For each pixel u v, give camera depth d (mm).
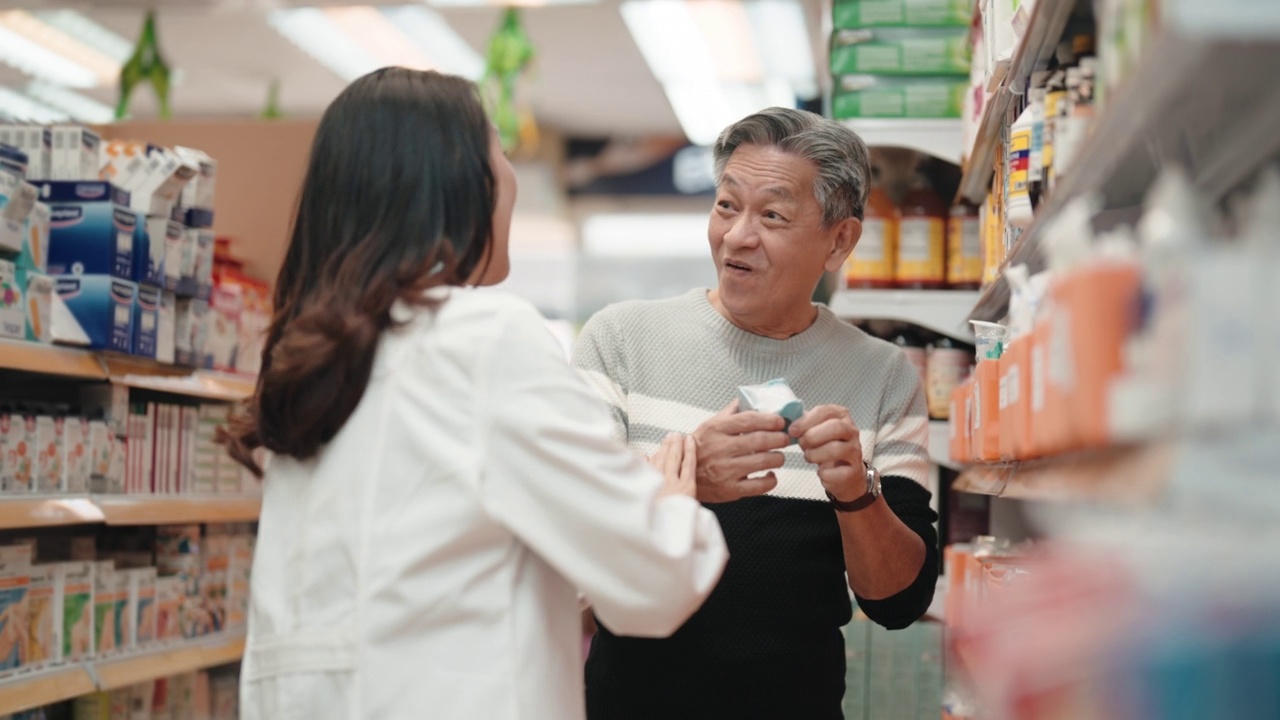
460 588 1478
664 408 2211
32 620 3086
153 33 5656
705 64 8352
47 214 3207
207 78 8836
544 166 10586
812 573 2148
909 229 3193
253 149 4781
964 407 2410
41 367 3008
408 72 1630
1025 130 1769
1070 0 1485
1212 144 1132
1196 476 811
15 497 2996
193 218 3766
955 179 3342
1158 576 824
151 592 3670
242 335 4227
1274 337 802
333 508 1529
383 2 5547
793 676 2119
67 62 8195
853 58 3166
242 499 4180
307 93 9250
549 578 1559
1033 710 947
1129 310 932
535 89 9281
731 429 1851
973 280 3170
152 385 3541
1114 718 850
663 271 9539
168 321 3602
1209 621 803
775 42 7742
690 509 1544
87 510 3229
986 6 2275
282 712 1511
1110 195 1407
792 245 2152
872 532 2008
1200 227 913
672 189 10938
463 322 1523
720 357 2244
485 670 1466
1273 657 783
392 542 1486
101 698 3609
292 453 1572
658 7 7176
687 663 2088
